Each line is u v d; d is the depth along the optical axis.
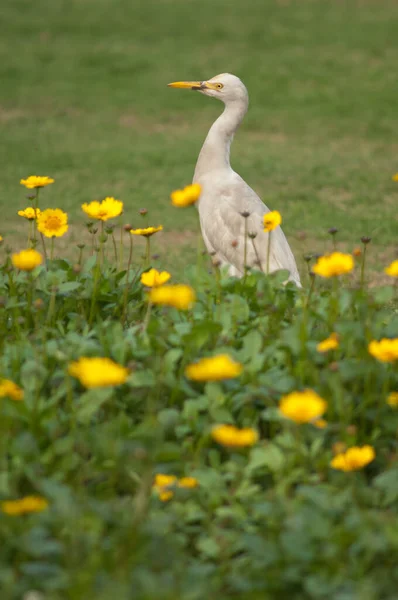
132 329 7.96
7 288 9.37
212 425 6.95
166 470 6.71
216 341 7.93
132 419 7.39
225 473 6.94
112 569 5.66
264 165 23.27
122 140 26.23
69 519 5.83
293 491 6.64
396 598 5.60
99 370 5.95
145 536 5.82
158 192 20.88
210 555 6.18
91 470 6.61
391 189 21.00
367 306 7.86
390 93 31.03
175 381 7.30
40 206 19.38
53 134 26.69
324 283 13.13
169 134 27.11
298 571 5.66
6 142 25.56
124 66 34.53
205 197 11.99
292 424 6.83
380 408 7.21
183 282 12.93
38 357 7.59
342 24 41.25
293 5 45.53
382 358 6.58
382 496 6.61
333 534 5.85
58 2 45.22
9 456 6.76
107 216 8.36
